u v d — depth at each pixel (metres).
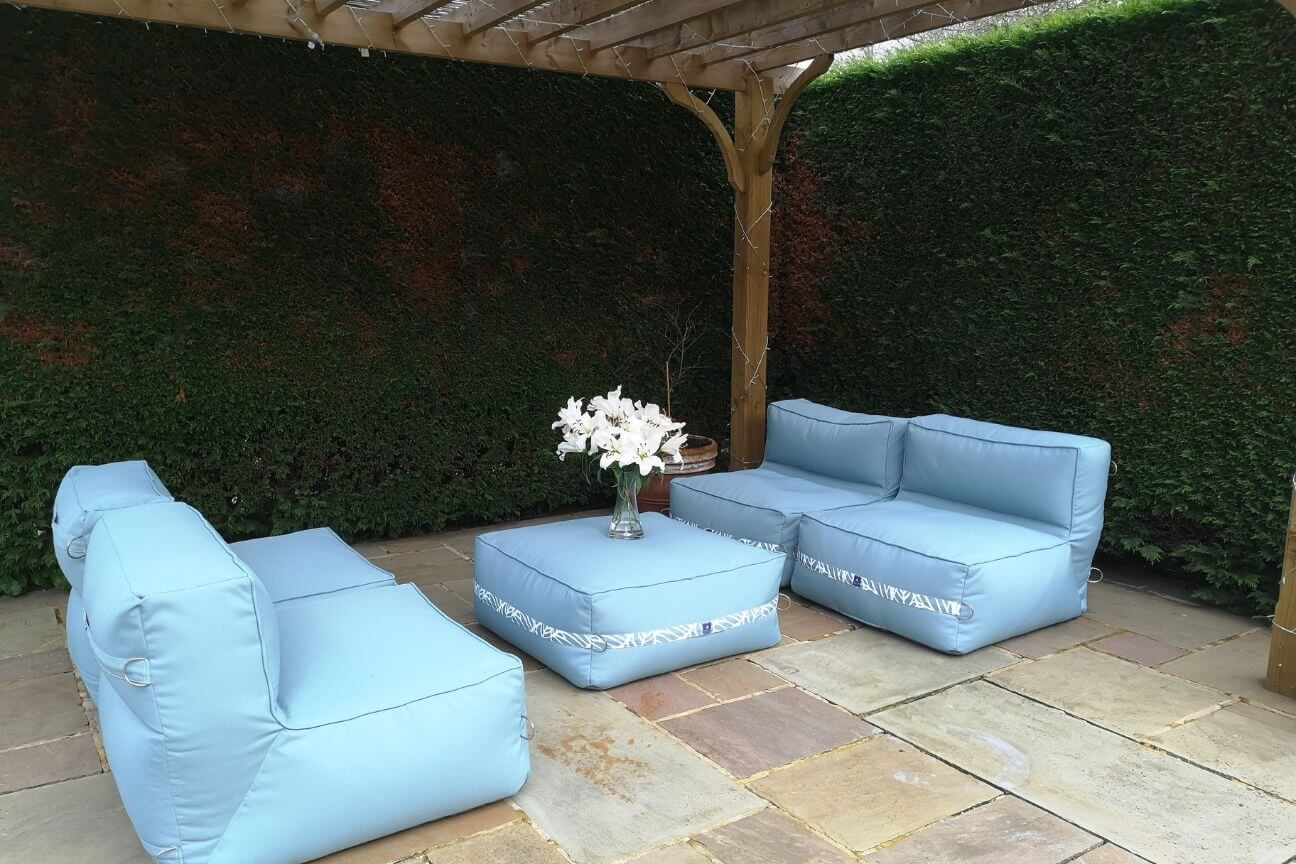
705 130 5.73
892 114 5.17
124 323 4.18
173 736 1.92
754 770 2.54
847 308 5.64
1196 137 3.82
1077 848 2.17
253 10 3.57
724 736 2.73
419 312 4.91
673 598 3.11
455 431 5.13
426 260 4.88
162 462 4.36
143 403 4.27
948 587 3.28
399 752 2.16
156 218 4.18
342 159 4.58
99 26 3.97
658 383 5.83
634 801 2.38
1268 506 3.72
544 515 5.68
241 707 1.98
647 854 2.16
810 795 2.41
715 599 3.21
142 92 4.09
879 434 4.38
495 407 5.24
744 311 5.30
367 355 4.79
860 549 3.62
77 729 2.83
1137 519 4.25
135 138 4.10
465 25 3.95
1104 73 4.13
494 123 4.98
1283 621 2.99
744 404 5.39
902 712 2.90
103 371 4.16
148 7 3.38
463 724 2.25
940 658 3.34
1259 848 2.17
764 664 3.29
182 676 1.91
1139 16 3.96
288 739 2.04
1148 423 4.12
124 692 1.94
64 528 2.58
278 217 4.46
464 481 5.22
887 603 3.49
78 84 3.96
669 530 3.67
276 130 4.41
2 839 2.23
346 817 2.12
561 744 2.69
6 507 4.07
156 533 2.21
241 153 4.34
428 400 5.02
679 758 2.61
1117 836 2.22
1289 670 2.99
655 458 3.32
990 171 4.68
